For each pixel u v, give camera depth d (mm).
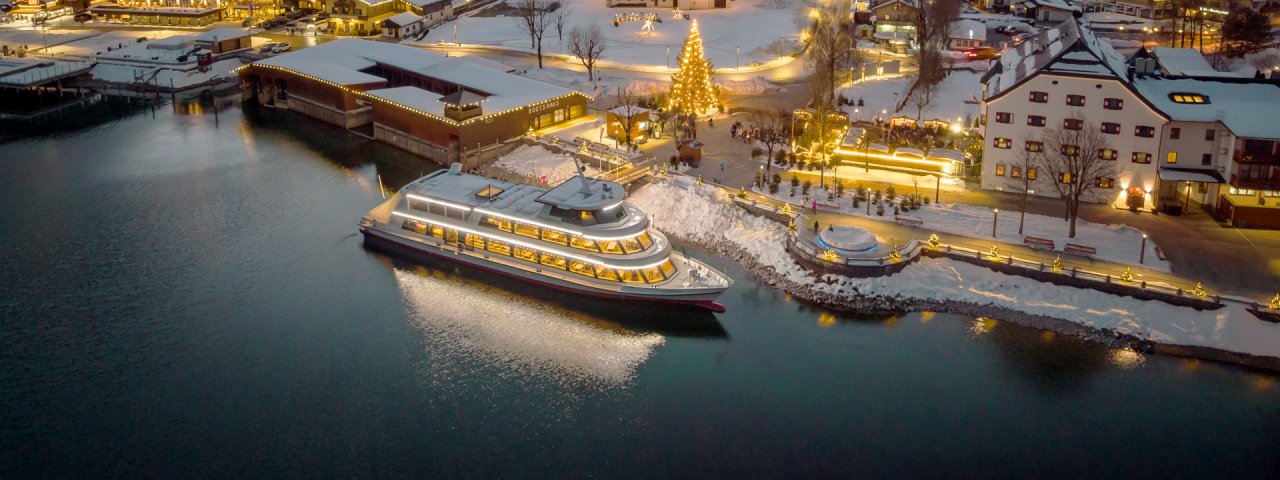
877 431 73500
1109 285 87000
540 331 87500
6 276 96438
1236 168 96438
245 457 70875
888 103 145125
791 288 93125
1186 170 100438
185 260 100375
